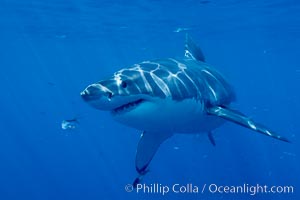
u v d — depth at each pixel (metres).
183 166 26.34
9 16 19.39
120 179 30.95
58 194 29.44
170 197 21.69
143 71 4.48
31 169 42.94
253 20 21.11
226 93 6.18
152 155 5.55
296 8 17.77
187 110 4.79
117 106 3.96
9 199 30.61
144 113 4.20
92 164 38.69
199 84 5.23
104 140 54.81
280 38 28.72
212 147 26.19
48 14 18.94
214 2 16.48
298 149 29.28
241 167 23.56
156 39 29.75
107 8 17.67
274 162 25.44
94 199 26.95
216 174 23.59
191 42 6.96
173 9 17.97
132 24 22.30
